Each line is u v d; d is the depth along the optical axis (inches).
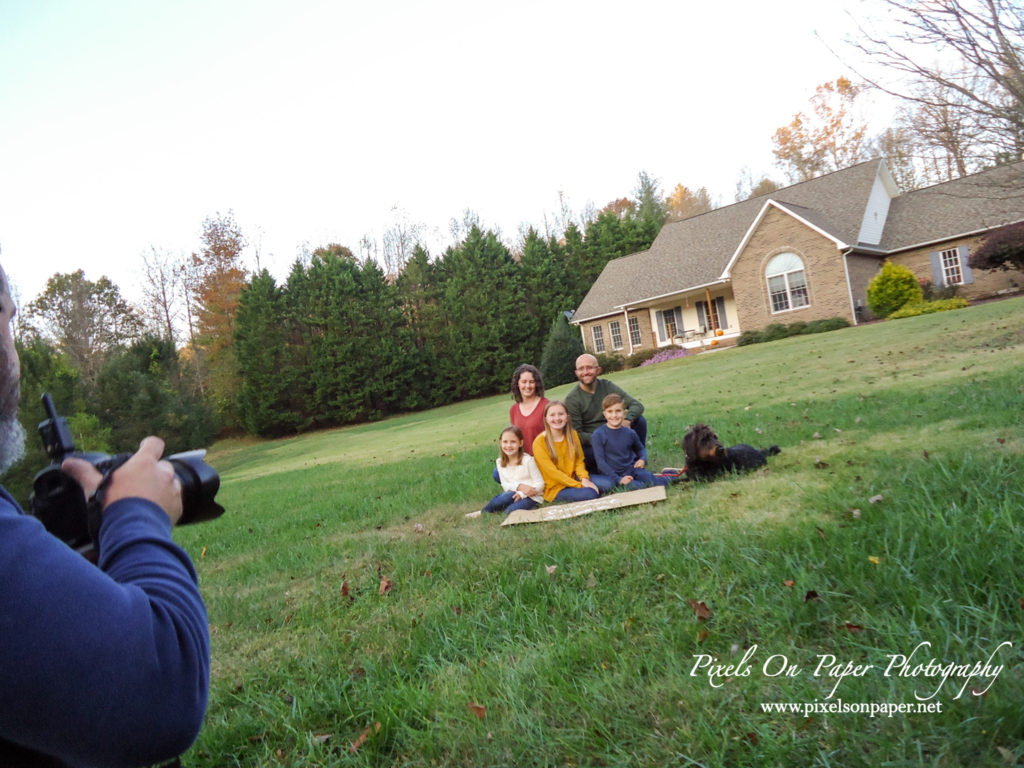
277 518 334.0
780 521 154.5
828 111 1750.7
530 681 104.6
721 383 639.8
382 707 104.0
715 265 1282.0
